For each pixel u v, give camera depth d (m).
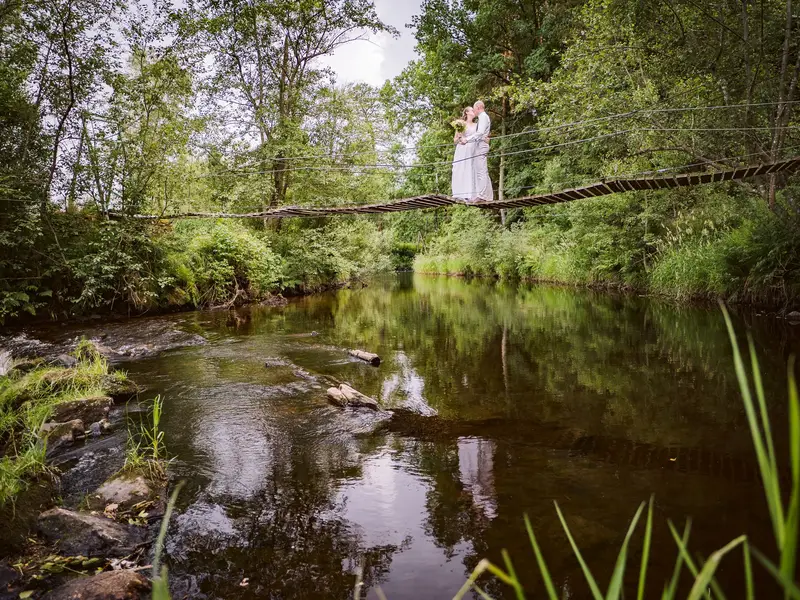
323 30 14.55
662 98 9.85
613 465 3.23
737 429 3.79
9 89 8.50
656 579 2.12
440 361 6.32
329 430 3.95
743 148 8.74
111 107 9.83
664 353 6.39
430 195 6.25
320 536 2.52
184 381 5.37
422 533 2.52
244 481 3.11
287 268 15.27
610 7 9.74
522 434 3.81
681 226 11.83
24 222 8.12
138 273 10.09
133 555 2.38
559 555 2.30
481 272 24.69
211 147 13.51
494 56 20.72
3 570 2.22
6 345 6.76
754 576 2.13
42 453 3.19
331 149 15.36
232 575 2.23
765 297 8.69
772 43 8.29
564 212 17.03
